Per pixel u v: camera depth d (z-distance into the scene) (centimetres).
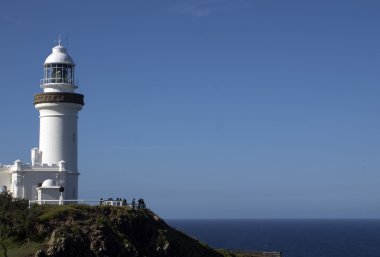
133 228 6612
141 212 6925
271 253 10638
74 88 8456
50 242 5788
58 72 8356
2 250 5753
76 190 8256
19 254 5616
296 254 18538
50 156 8194
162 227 7119
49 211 6341
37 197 7775
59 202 7031
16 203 6234
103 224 6275
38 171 7862
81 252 5906
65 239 5809
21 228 5981
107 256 6016
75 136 8369
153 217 7150
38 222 6088
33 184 7838
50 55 8450
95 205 6719
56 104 8162
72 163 8300
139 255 6294
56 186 7619
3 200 6178
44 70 8419
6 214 5984
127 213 6656
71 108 8281
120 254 6128
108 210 6600
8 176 8000
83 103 8431
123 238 6309
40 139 8319
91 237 6041
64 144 8244
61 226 6078
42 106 8200
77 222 6191
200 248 7606
